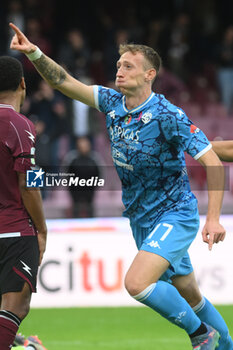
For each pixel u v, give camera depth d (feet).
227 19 131.75
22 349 44.50
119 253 71.15
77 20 120.78
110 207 72.02
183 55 120.57
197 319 41.01
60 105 94.38
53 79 42.37
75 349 52.85
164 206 41.14
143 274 38.93
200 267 71.20
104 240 71.15
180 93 106.52
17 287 38.09
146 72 40.45
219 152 45.55
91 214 71.87
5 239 38.55
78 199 76.84
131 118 40.75
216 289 71.26
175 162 40.81
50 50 111.34
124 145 40.91
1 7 113.39
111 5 126.31
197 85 119.03
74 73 107.55
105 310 69.67
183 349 52.60
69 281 70.69
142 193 41.32
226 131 113.80
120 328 62.08
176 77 117.29
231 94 120.57
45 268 70.38
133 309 70.54
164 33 118.01
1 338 37.22
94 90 42.65
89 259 70.95
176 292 40.04
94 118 96.53
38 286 70.33
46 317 66.64
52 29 117.70
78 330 61.00
